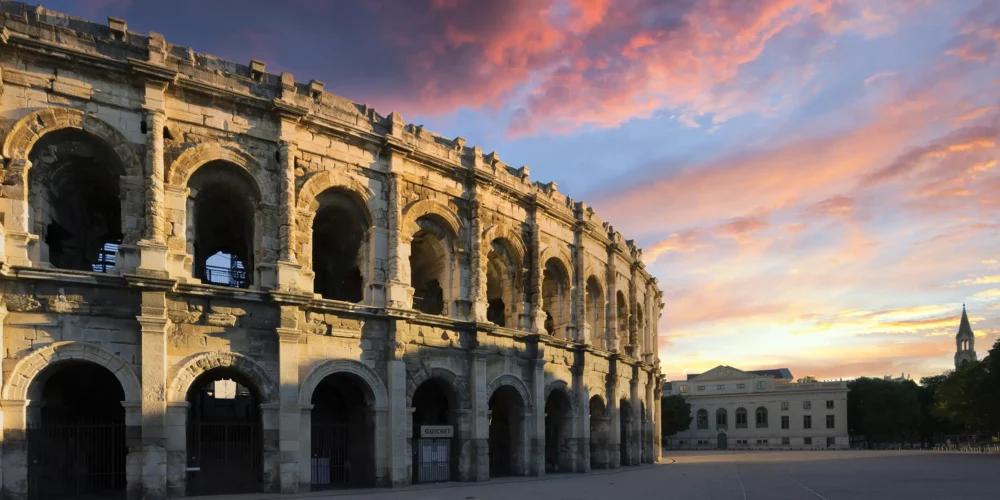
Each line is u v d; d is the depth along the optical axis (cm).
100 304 3225
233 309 3562
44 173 3372
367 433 4069
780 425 15750
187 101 3616
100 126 3344
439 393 5112
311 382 3753
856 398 15725
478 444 4475
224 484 3841
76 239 3844
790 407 15725
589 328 5859
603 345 6184
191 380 3388
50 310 3120
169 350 3362
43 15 3303
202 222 4281
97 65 3331
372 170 4247
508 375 4859
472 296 4662
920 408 15525
